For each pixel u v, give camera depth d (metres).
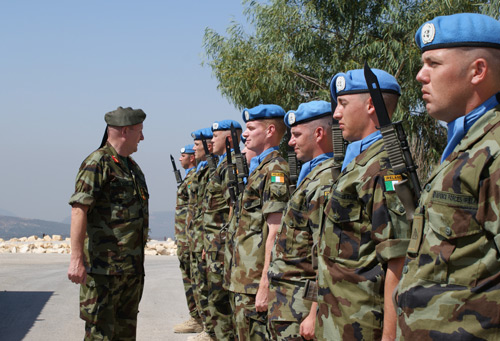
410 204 2.38
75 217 4.54
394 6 14.99
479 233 1.90
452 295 1.93
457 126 2.07
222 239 5.92
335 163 3.05
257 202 4.40
